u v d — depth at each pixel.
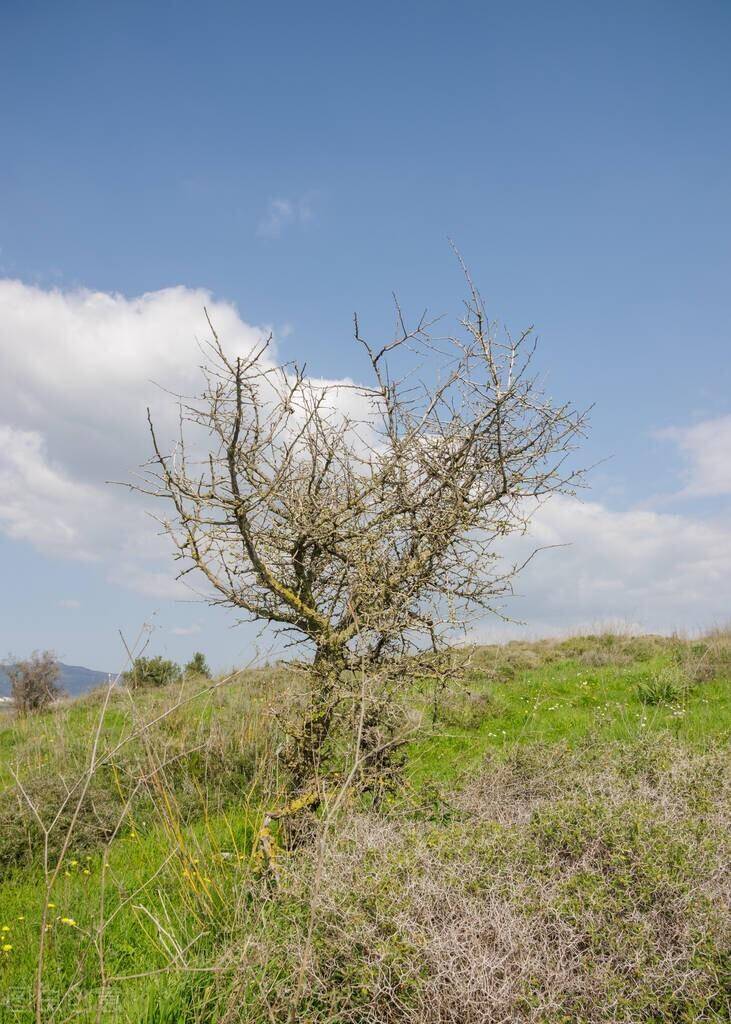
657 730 9.55
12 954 4.61
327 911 3.62
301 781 5.15
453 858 4.02
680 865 3.77
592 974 3.24
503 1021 3.05
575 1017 3.09
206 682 10.09
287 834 4.87
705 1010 3.19
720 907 3.58
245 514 4.67
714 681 12.33
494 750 7.74
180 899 5.05
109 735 9.23
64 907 5.20
